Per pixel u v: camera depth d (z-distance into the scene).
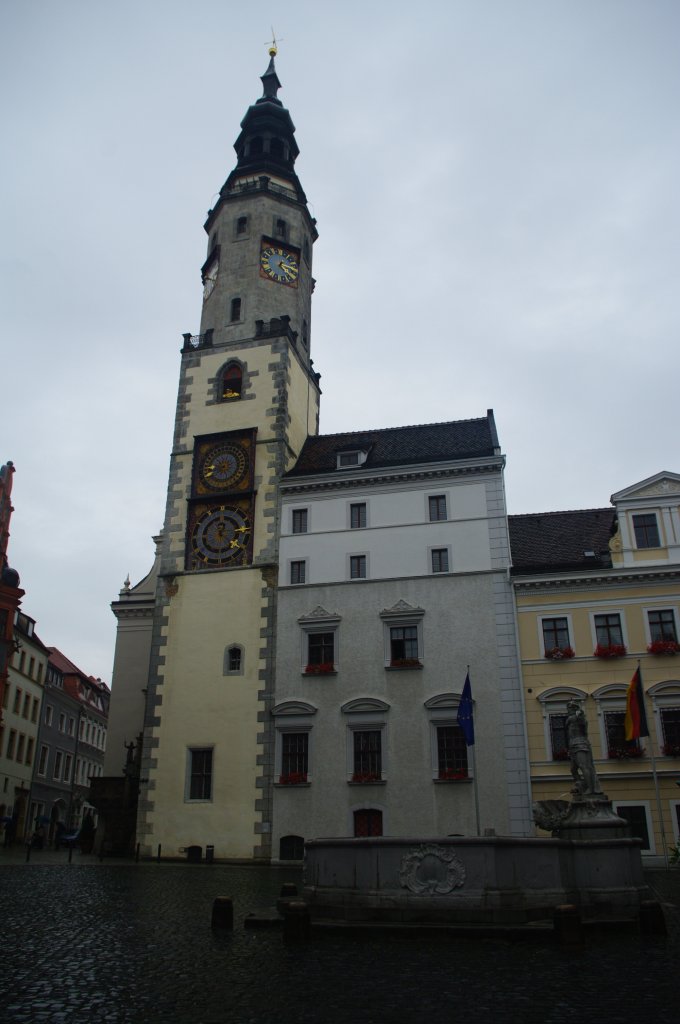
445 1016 9.93
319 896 17.47
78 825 84.62
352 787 38.22
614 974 12.29
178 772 40.91
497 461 42.16
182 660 43.12
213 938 15.24
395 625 40.72
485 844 16.78
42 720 75.00
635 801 35.41
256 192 54.16
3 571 61.91
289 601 42.59
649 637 37.78
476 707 38.16
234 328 50.59
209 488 46.53
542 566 40.34
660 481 39.97
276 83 61.03
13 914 17.70
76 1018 9.55
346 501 43.94
